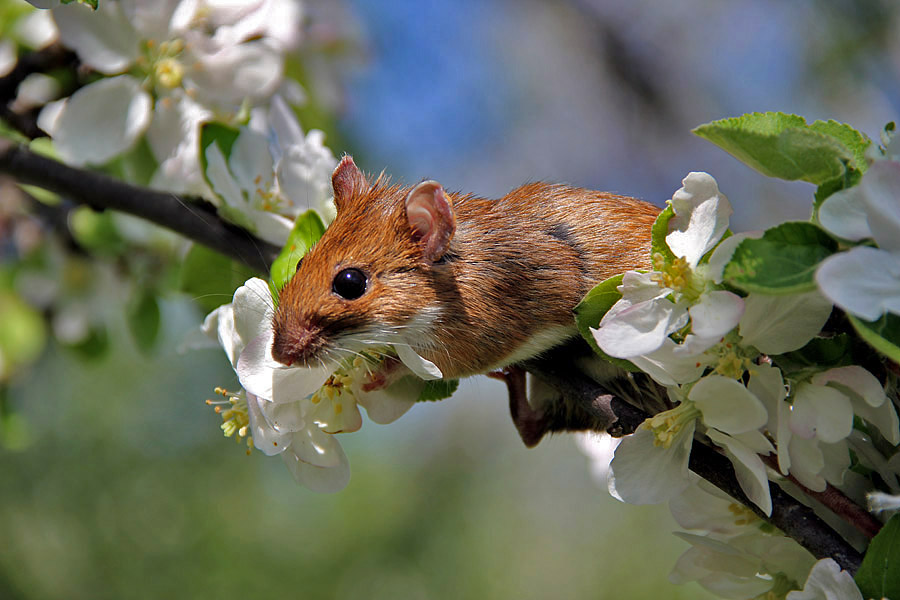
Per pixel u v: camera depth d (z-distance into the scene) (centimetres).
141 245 66
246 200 59
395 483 146
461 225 58
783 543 55
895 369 54
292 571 127
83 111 61
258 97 61
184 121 61
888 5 127
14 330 67
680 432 54
